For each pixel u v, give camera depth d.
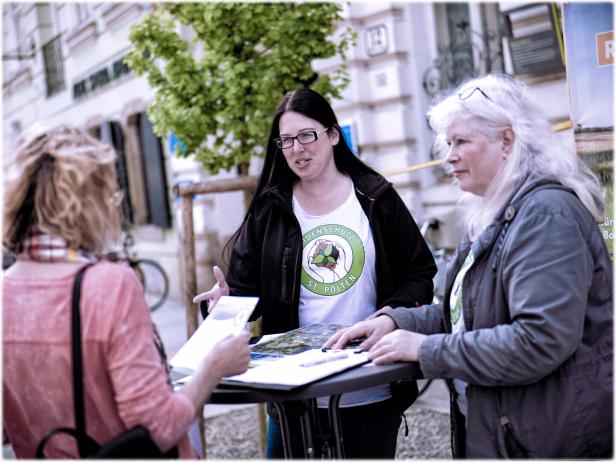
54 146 1.83
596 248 1.97
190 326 4.04
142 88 10.57
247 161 4.35
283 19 4.21
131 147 11.31
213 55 4.31
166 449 1.77
